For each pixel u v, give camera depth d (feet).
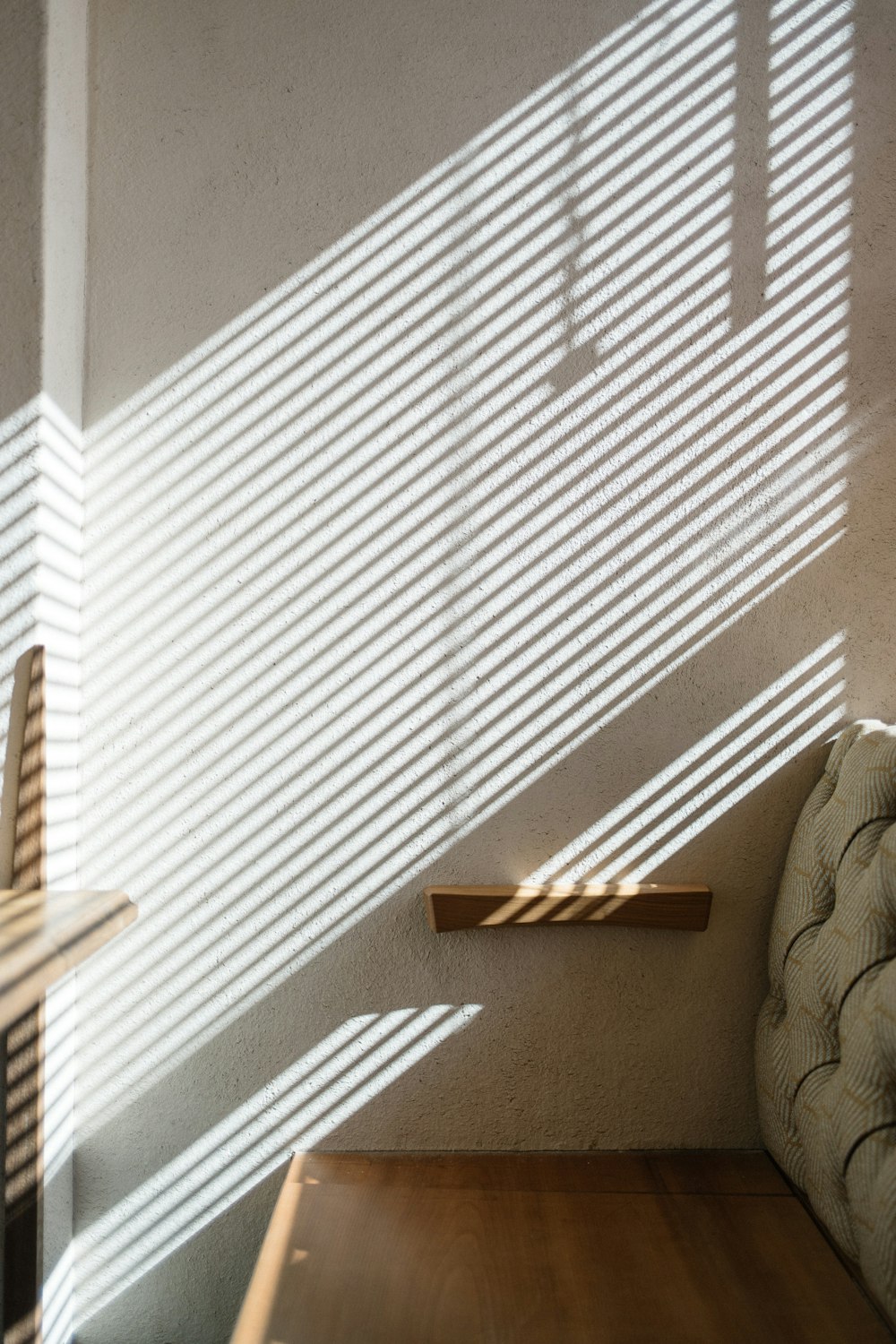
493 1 5.30
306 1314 3.84
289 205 5.31
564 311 5.30
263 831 5.36
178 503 5.34
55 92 4.92
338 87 5.31
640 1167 5.13
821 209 5.30
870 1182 3.93
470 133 5.30
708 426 5.32
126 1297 5.37
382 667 5.34
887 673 5.33
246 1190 5.36
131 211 5.32
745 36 5.29
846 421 5.32
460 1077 5.34
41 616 4.91
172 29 5.32
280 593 5.34
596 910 5.16
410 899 5.34
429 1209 4.66
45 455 4.91
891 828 4.39
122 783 5.36
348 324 5.32
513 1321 3.83
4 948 3.67
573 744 5.35
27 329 4.86
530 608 5.33
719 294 5.30
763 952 5.35
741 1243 4.40
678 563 5.33
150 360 5.34
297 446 5.33
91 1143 5.36
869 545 5.33
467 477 5.32
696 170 5.29
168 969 5.36
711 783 5.36
